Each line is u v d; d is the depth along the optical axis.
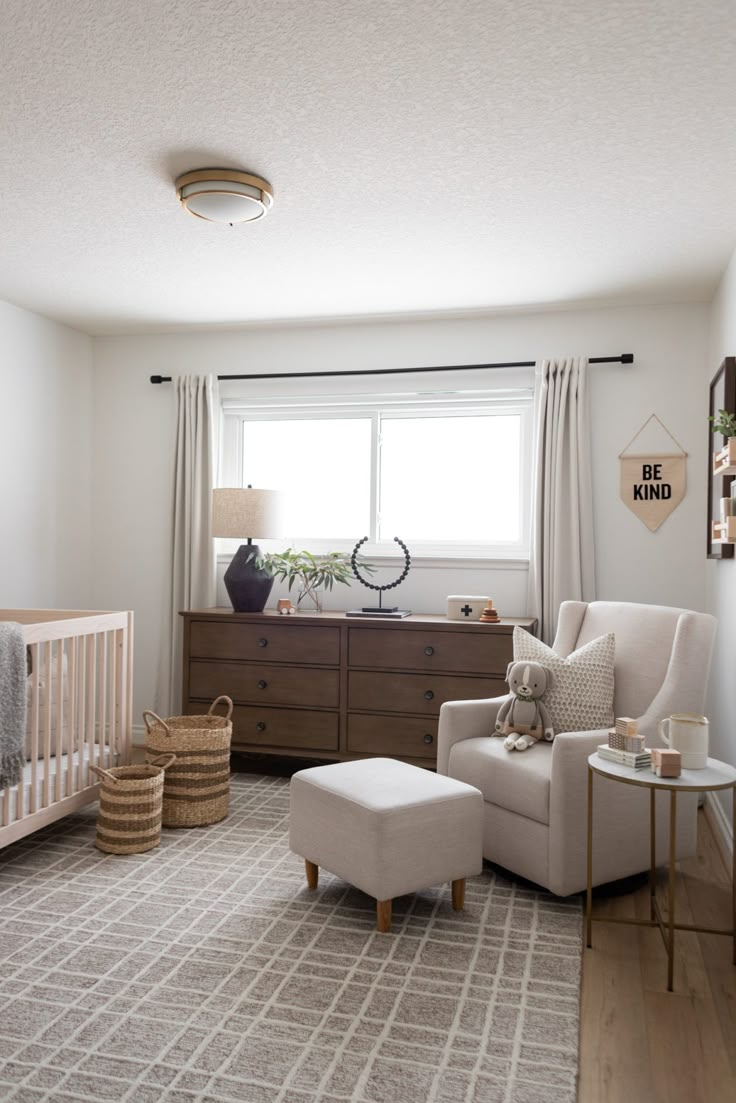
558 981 2.25
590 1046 1.96
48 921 2.58
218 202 2.83
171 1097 1.73
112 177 2.85
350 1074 1.82
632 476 4.30
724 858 3.25
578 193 2.96
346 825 2.61
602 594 4.34
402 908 2.72
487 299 4.26
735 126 2.47
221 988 2.18
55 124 2.47
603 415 4.35
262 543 4.96
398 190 2.94
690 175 2.81
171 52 2.10
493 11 1.93
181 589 4.91
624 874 2.81
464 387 4.61
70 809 3.26
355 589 4.76
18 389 4.52
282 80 2.23
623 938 2.53
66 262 3.76
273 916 2.63
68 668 3.42
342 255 3.63
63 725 3.41
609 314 4.37
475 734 3.27
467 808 2.68
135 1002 2.11
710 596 4.07
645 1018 2.09
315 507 4.97
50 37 2.04
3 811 2.88
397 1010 2.09
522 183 2.88
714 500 3.83
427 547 4.75
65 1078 1.79
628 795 2.81
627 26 1.99
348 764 2.97
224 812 3.59
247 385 4.95
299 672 4.30
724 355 3.75
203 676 4.46
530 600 4.45
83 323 4.85
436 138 2.55
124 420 5.12
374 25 1.98
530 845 2.82
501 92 2.29
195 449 4.88
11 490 4.49
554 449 4.32
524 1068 1.86
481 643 4.03
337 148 2.62
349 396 4.80
